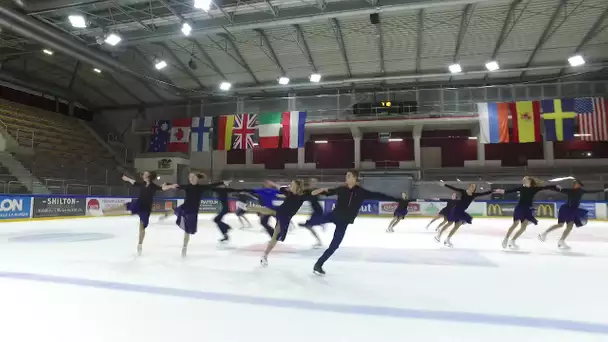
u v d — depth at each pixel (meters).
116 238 10.01
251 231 12.14
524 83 26.11
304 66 24.86
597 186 24.61
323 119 27.81
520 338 3.17
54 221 15.68
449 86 27.50
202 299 4.25
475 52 22.59
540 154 28.92
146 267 6.11
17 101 27.36
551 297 4.48
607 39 20.89
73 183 21.00
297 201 6.28
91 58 21.11
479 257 7.44
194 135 27.58
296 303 4.13
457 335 3.22
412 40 21.45
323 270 5.77
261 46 21.30
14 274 5.51
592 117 21.70
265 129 25.77
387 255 7.64
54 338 3.10
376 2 16.03
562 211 8.59
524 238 10.98
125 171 28.58
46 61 25.06
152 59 24.09
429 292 4.67
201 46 22.86
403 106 26.53
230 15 17.64
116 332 3.24
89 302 4.11
